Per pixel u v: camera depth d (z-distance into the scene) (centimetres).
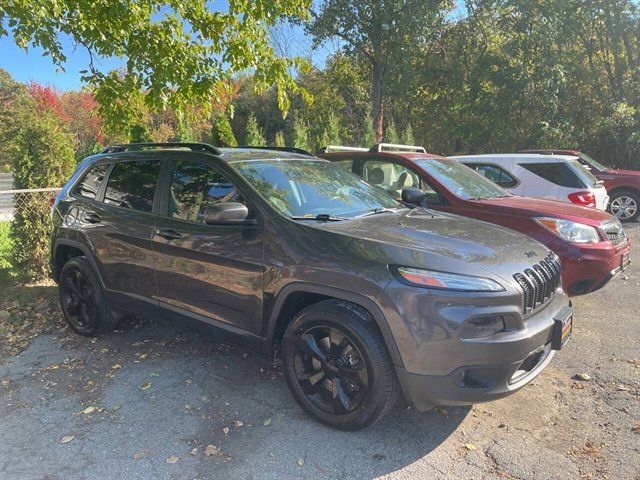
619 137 1864
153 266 402
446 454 294
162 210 403
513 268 302
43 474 278
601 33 2006
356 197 412
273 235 334
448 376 277
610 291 610
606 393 360
